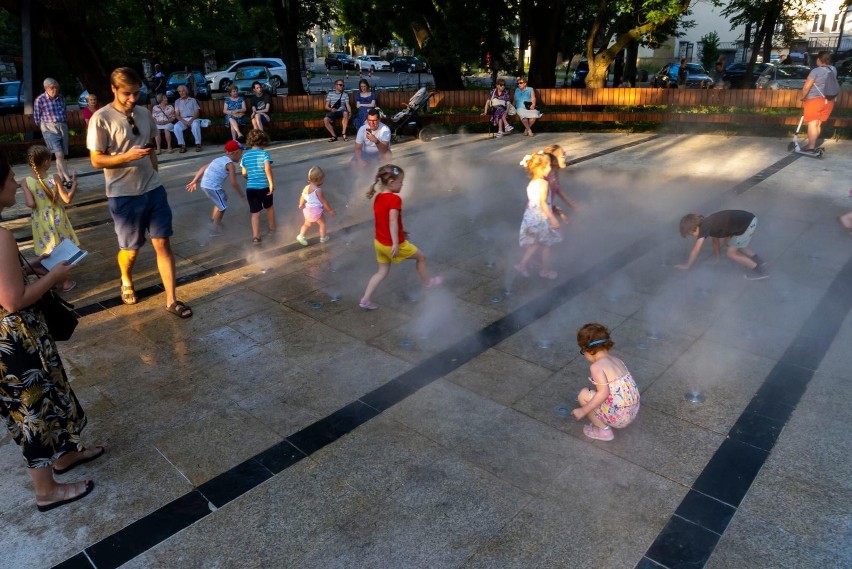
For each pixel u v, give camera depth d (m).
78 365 4.79
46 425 3.14
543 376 4.42
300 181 10.65
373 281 5.46
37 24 15.36
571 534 3.03
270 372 4.60
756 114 13.52
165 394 4.36
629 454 3.58
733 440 3.67
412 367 4.60
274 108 16.38
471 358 4.70
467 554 2.94
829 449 3.55
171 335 5.23
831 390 4.10
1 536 3.16
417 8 19.83
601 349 3.57
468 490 3.34
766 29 24.12
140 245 5.56
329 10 22.88
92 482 3.48
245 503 3.32
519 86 14.25
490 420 3.94
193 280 6.41
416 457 3.62
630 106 16.11
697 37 44.75
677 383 4.25
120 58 24.19
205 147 14.73
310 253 7.09
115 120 5.03
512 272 6.31
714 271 6.07
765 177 9.46
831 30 39.34
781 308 5.25
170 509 3.30
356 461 3.61
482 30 20.44
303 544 3.04
